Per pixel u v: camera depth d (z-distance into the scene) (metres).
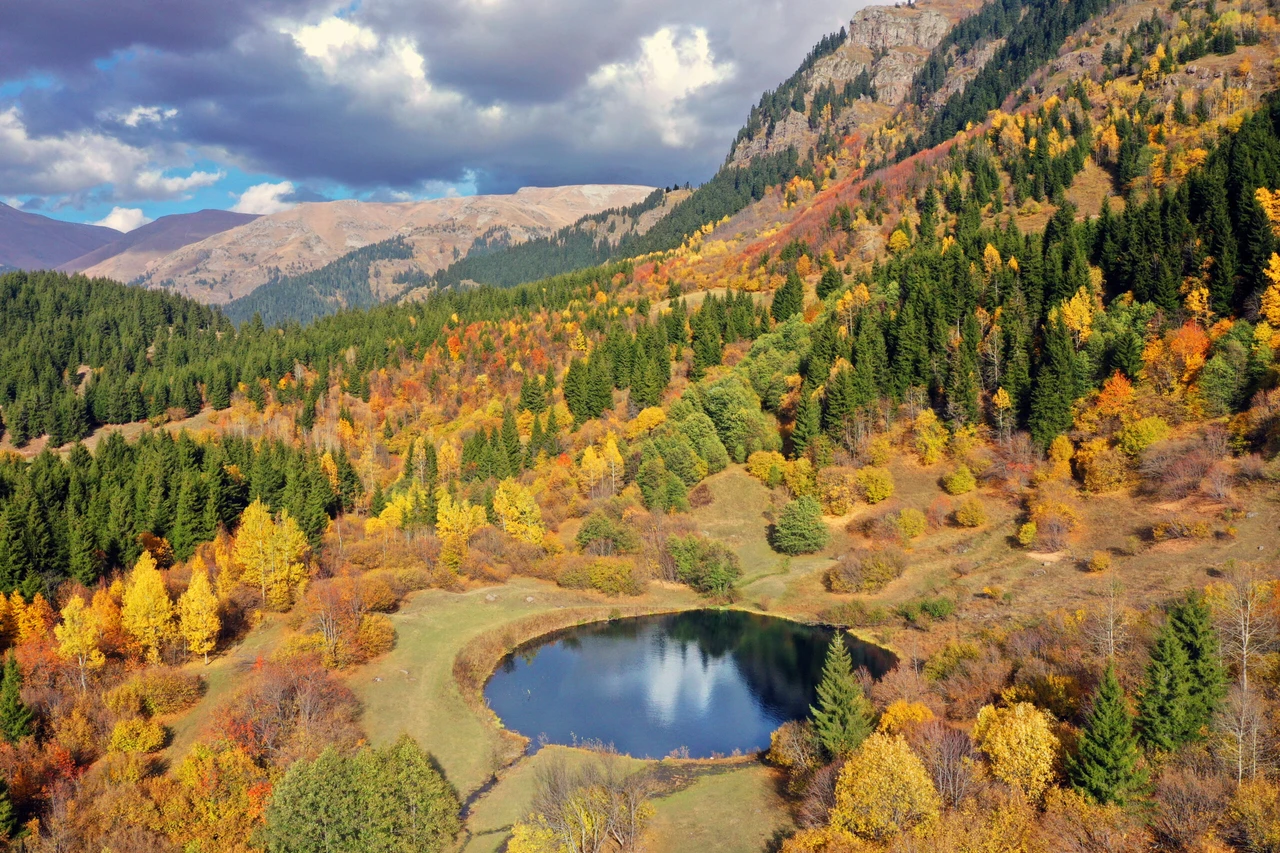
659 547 137.75
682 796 68.88
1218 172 155.38
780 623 118.38
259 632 102.38
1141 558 101.75
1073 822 49.47
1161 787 50.72
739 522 145.38
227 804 62.09
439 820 63.03
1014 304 157.38
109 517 124.38
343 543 138.88
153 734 73.75
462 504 146.12
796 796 67.00
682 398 175.00
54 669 82.62
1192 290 137.50
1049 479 125.94
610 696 94.25
